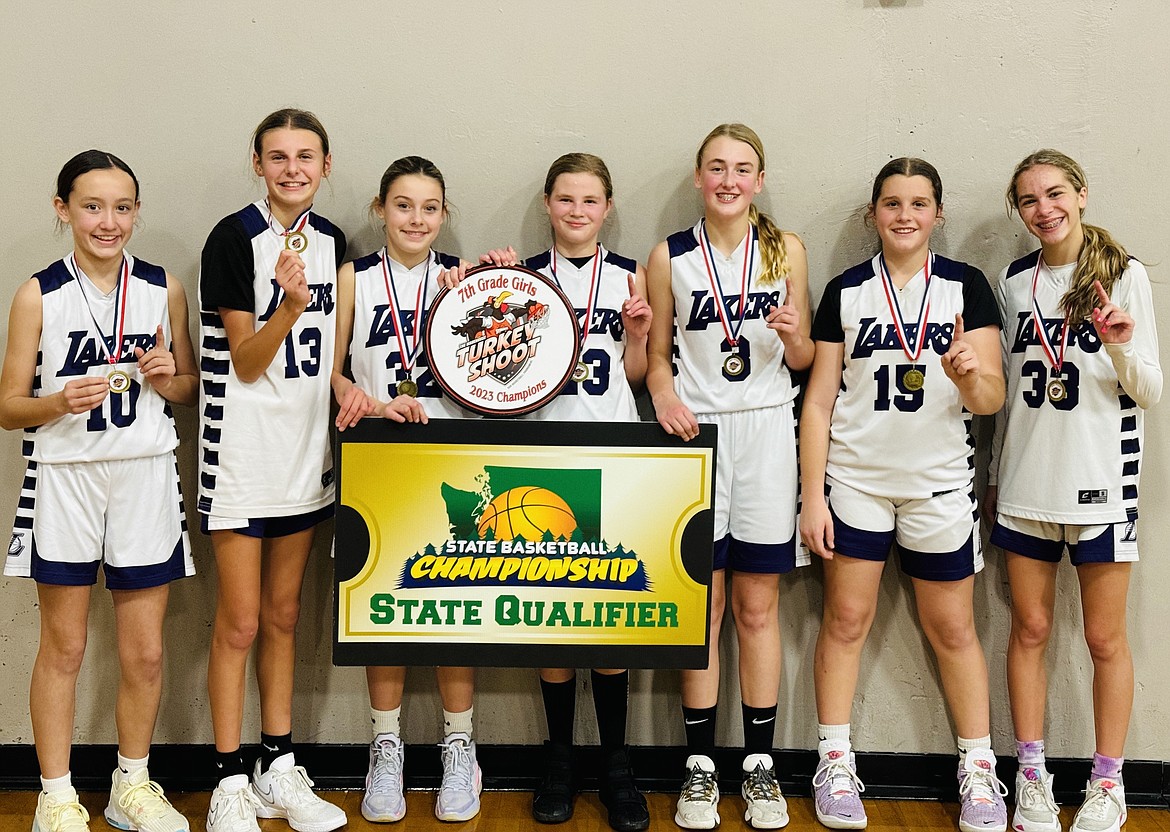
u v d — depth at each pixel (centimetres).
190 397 228
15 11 236
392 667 235
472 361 219
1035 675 234
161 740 251
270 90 240
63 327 212
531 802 242
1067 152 238
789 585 249
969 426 229
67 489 213
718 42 238
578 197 220
